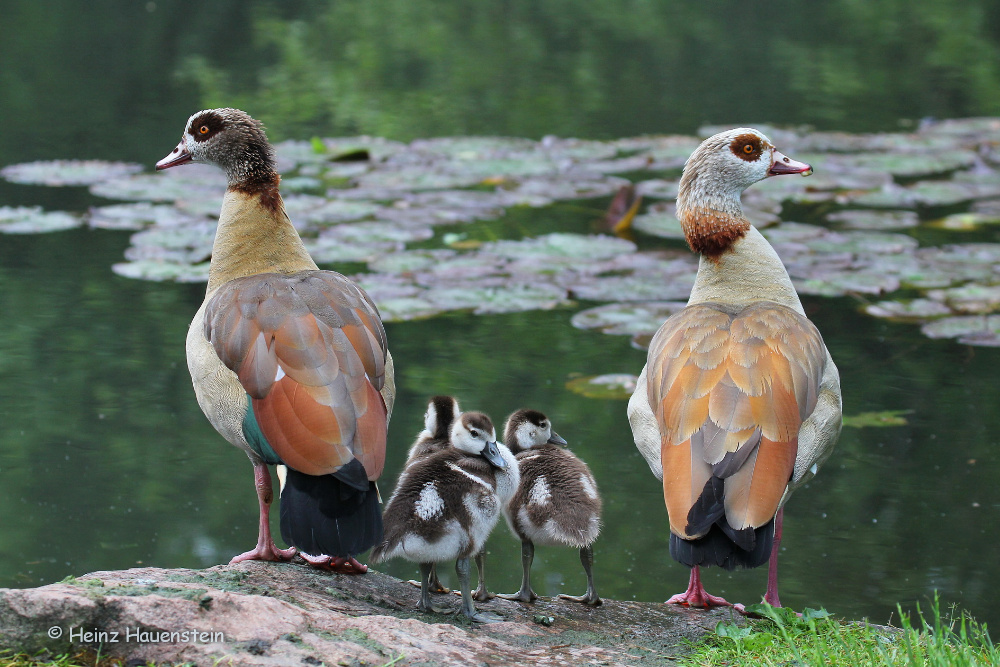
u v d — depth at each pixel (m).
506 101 30.00
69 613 5.59
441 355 15.34
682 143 25.81
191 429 13.35
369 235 18.98
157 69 31.19
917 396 14.23
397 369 14.80
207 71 31.19
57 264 18.20
